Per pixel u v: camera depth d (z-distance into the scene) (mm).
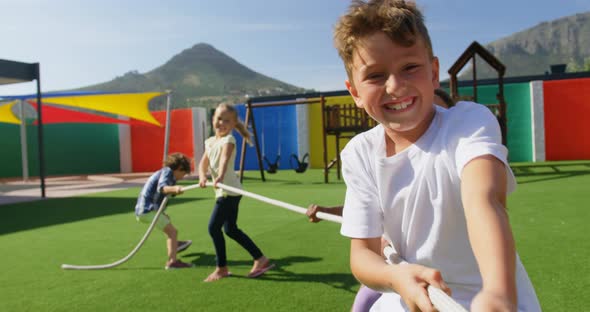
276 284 3766
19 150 20547
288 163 18875
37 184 16812
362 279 1226
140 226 6863
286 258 4539
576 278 3412
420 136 1245
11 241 6086
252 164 19188
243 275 4094
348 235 1350
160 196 4574
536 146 15828
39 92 11578
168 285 3902
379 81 1155
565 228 5062
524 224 5387
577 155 15688
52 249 5516
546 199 7148
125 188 13391
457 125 1187
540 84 15789
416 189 1235
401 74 1138
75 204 9875
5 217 8328
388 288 1118
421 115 1158
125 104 13945
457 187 1169
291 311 3143
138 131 20781
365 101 1185
